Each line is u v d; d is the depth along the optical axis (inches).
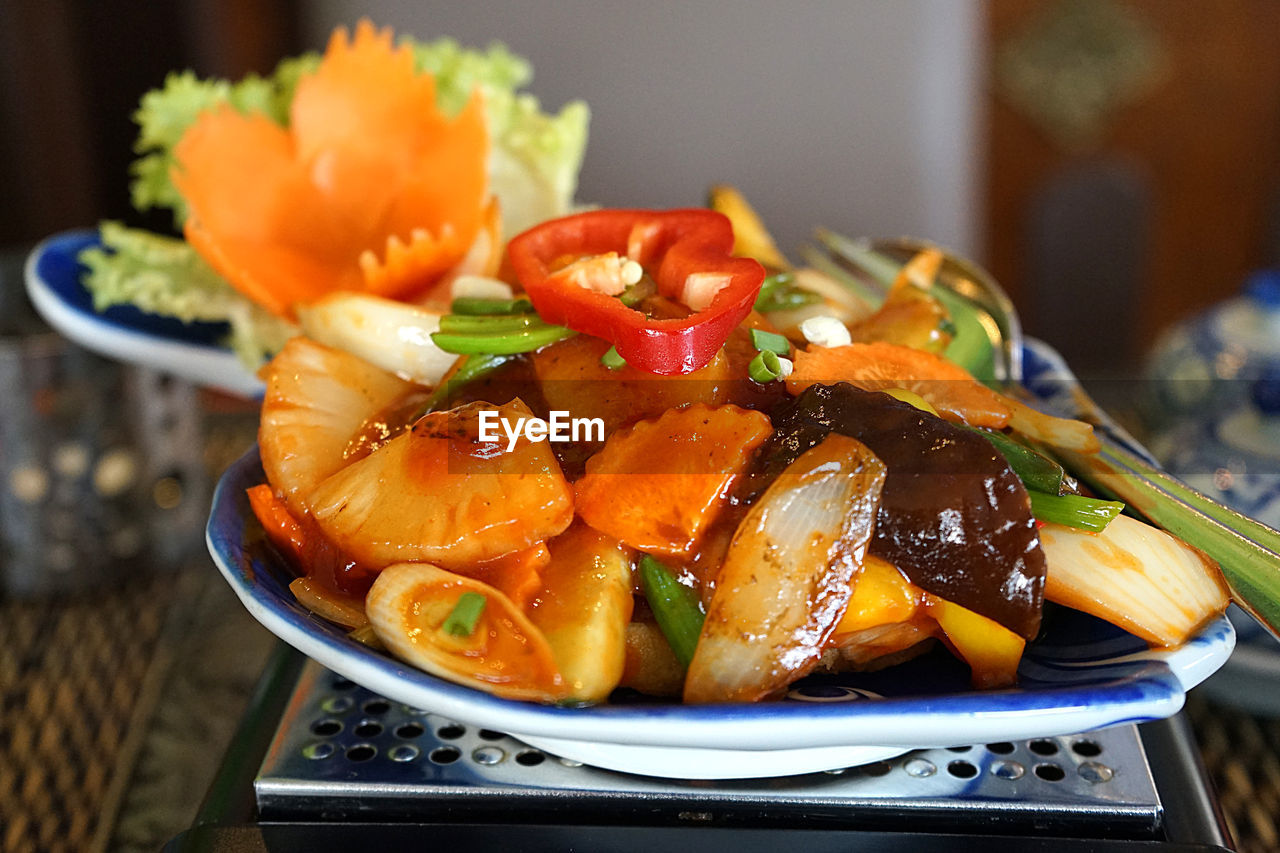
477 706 12.5
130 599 20.1
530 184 23.8
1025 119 58.8
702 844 13.5
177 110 24.2
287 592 14.0
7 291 22.9
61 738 17.2
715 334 13.8
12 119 46.1
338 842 13.6
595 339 14.5
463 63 25.5
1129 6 55.6
